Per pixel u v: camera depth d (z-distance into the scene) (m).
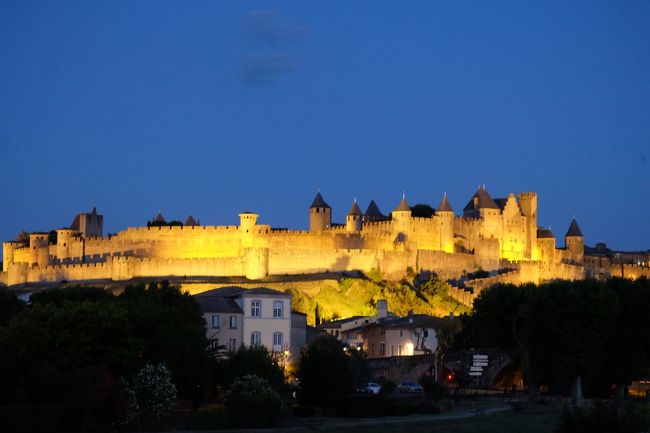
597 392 191.75
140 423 136.00
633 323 187.62
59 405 123.44
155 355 146.62
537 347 181.00
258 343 183.00
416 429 133.38
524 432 131.62
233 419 136.50
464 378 182.25
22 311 149.00
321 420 144.00
